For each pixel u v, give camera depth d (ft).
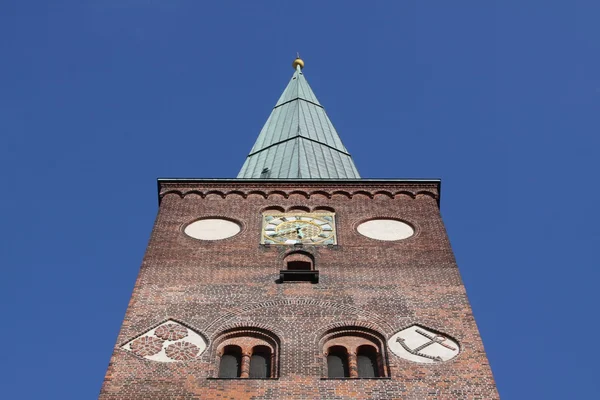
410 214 162.71
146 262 145.38
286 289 139.13
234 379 120.16
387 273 143.64
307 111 214.69
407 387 119.24
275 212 163.63
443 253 149.28
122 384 119.14
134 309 133.90
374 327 130.93
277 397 117.60
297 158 189.67
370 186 170.60
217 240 153.38
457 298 137.18
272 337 129.59
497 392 118.32
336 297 137.28
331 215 162.61
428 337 129.08
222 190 169.48
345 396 117.80
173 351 125.80
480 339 128.16
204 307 134.72
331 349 129.08
